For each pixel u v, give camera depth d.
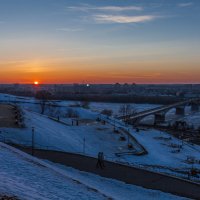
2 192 17.30
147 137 112.38
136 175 42.94
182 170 64.38
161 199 33.00
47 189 22.14
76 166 46.16
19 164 28.77
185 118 197.50
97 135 101.50
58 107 164.88
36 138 73.06
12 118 88.56
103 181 38.31
